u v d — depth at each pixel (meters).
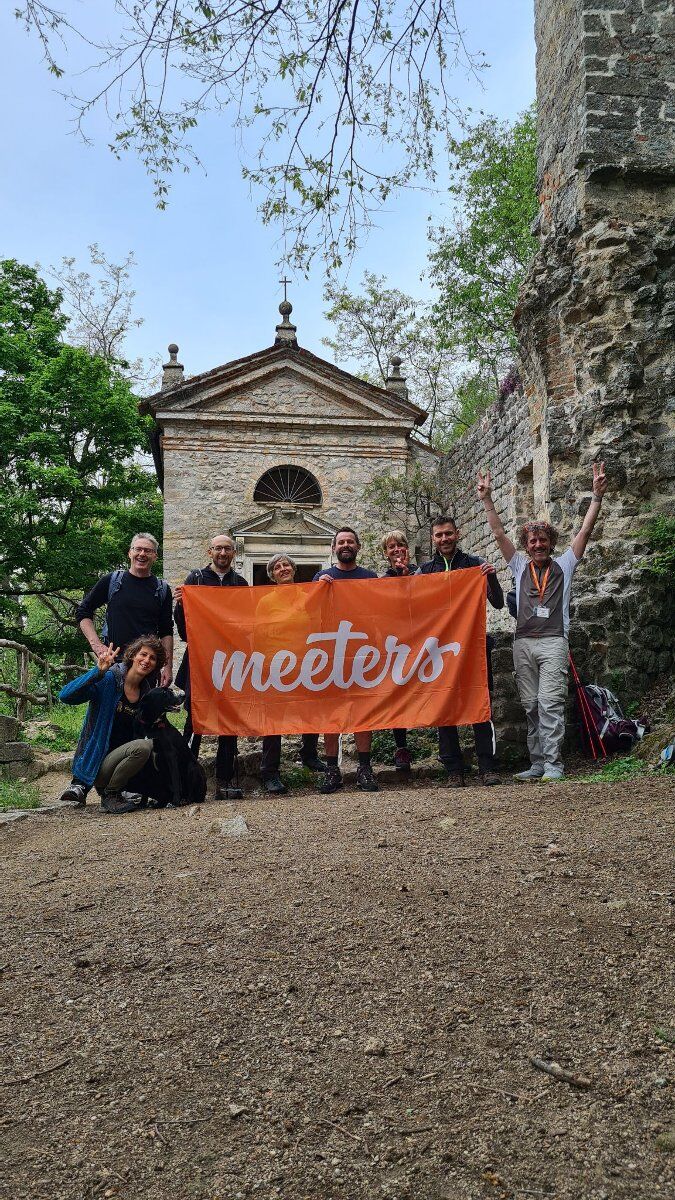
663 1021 2.28
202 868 3.90
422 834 4.33
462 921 3.01
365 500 21.89
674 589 7.88
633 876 3.35
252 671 6.81
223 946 2.92
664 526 8.23
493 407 15.45
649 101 8.75
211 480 21.39
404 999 2.48
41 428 22.92
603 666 7.54
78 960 2.89
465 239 23.89
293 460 21.78
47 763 9.54
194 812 5.60
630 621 7.62
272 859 3.98
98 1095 2.09
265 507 21.45
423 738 7.83
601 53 8.73
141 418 24.23
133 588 6.57
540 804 4.90
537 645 6.55
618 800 4.82
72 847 4.71
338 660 6.79
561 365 9.15
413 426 22.23
